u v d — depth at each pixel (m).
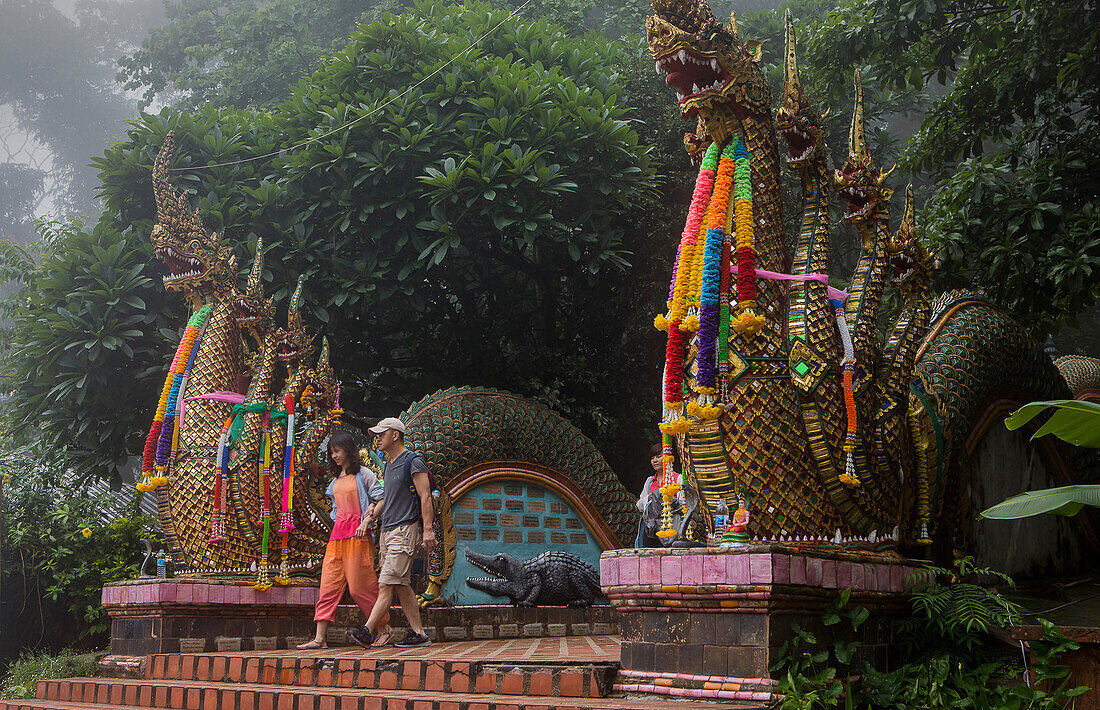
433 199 10.19
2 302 13.16
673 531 4.79
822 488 4.92
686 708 4.09
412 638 7.01
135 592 7.48
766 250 5.12
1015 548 7.01
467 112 10.89
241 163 11.16
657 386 12.77
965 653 5.02
